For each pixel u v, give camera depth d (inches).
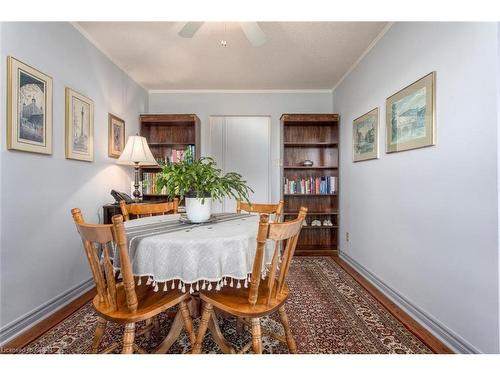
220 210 158.7
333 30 90.5
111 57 108.6
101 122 100.7
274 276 46.4
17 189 63.0
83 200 89.0
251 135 156.6
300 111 152.6
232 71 126.0
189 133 151.0
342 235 132.6
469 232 53.8
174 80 136.5
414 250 71.9
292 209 149.6
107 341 60.4
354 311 75.2
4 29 59.3
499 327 47.8
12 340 60.6
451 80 58.2
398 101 79.5
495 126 48.3
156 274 46.1
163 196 136.7
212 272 45.9
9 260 61.1
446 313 60.2
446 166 60.0
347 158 126.5
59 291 76.9
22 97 63.4
